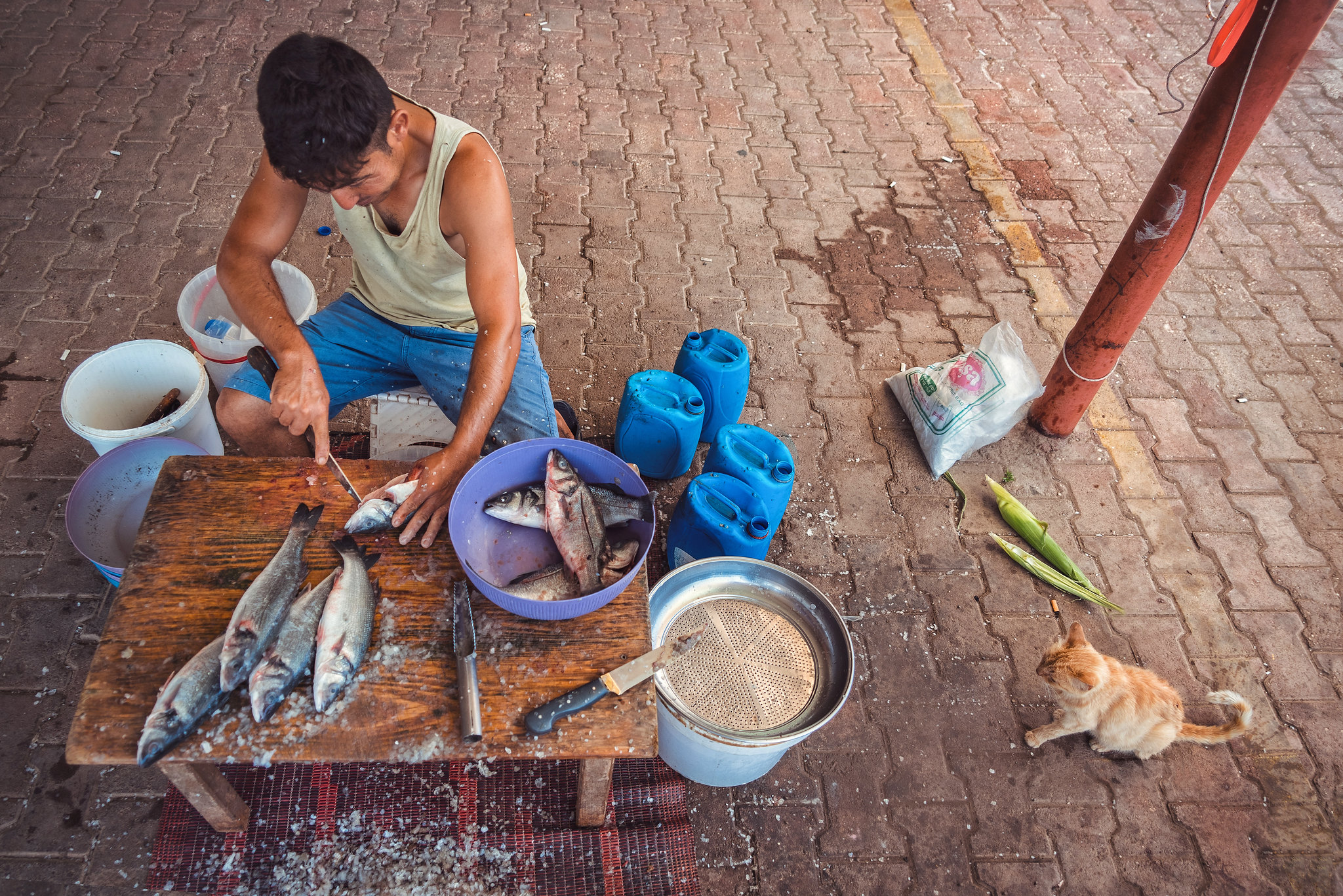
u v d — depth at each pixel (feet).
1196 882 8.89
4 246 13.65
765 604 9.17
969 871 8.79
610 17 20.52
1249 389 14.19
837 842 8.87
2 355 12.17
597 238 15.39
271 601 6.59
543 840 8.32
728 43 20.30
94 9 18.44
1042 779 9.53
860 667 10.34
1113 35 21.85
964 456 12.82
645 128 17.74
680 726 8.02
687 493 9.98
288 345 7.70
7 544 10.18
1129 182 17.90
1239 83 9.27
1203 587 11.52
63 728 8.80
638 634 6.97
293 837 8.15
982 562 11.57
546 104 17.90
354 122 6.19
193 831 8.13
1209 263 16.30
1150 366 14.39
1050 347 14.57
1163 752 9.86
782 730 8.14
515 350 7.84
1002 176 17.75
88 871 7.91
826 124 18.49
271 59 6.04
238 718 6.20
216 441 10.92
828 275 15.37
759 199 16.62
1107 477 12.78
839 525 11.79
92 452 11.23
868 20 21.54
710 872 8.52
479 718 6.22
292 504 7.55
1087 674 8.89
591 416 12.66
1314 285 16.02
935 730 9.85
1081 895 8.72
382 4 19.75
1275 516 12.42
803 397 13.35
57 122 15.83
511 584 7.00
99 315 12.91
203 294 11.56
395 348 9.74
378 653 6.61
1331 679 10.67
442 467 7.34
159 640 6.51
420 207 8.11
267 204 8.10
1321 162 18.70
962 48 21.01
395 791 8.49
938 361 14.07
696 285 14.84
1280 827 9.35
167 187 14.99
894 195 17.07
